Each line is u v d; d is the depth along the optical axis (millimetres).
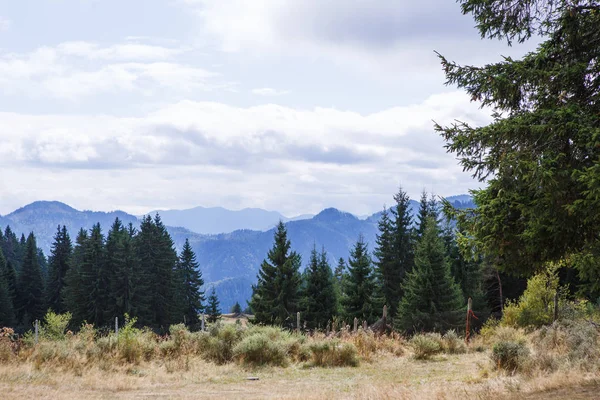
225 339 17938
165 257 71188
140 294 66750
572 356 12414
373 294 48969
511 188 8703
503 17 10102
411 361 17625
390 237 53000
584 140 8109
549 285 23688
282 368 15742
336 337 19656
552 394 8594
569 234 8688
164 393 11531
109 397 10812
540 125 8453
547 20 9906
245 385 12844
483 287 47188
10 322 69250
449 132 9719
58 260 80688
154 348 17266
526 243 9047
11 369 13109
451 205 9945
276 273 52125
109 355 15484
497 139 9008
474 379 12461
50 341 16641
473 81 9953
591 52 9320
